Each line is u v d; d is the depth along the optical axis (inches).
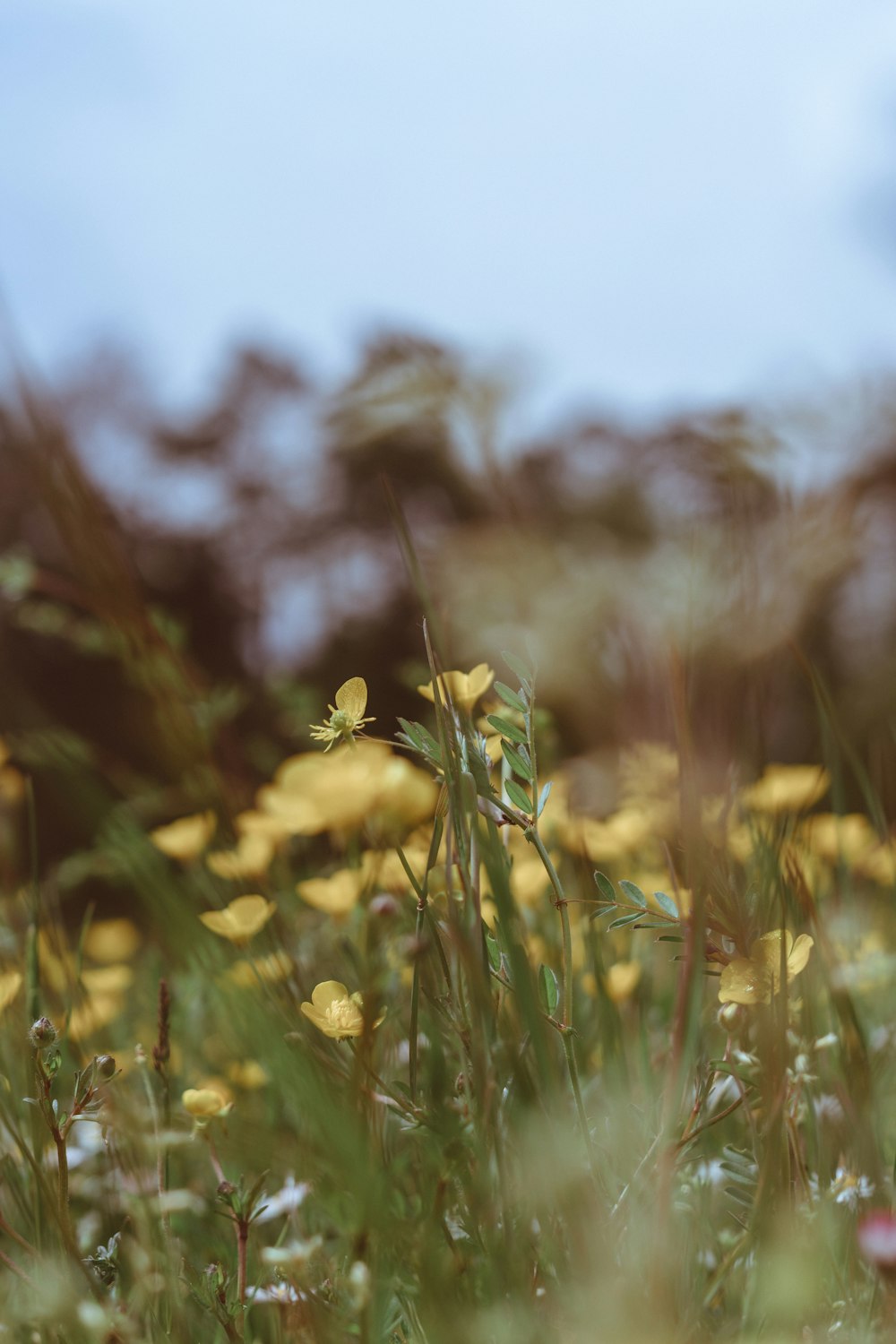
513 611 33.0
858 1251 34.7
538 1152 32.4
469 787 33.4
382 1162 33.7
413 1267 32.9
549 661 32.9
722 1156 36.0
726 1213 36.9
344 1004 35.0
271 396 303.7
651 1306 32.3
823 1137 36.2
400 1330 35.0
